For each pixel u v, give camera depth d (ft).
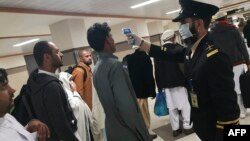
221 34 10.68
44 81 5.43
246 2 34.42
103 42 5.49
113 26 28.25
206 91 4.27
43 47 5.89
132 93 5.52
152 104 19.30
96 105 8.13
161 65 11.39
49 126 5.32
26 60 35.60
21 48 28.02
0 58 30.42
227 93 3.96
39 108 5.33
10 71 31.65
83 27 18.98
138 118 5.34
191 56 4.66
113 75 5.23
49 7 13.34
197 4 4.43
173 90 11.46
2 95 3.50
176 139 11.27
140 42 6.15
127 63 11.91
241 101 10.95
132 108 5.21
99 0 13.79
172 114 11.57
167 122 14.35
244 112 11.15
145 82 11.96
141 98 12.03
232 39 10.57
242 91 9.12
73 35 18.08
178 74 11.10
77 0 12.84
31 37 21.58
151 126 14.12
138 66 11.76
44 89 5.33
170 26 39.93
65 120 5.30
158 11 23.65
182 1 4.63
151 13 24.21
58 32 18.60
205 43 4.42
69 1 12.78
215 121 4.36
